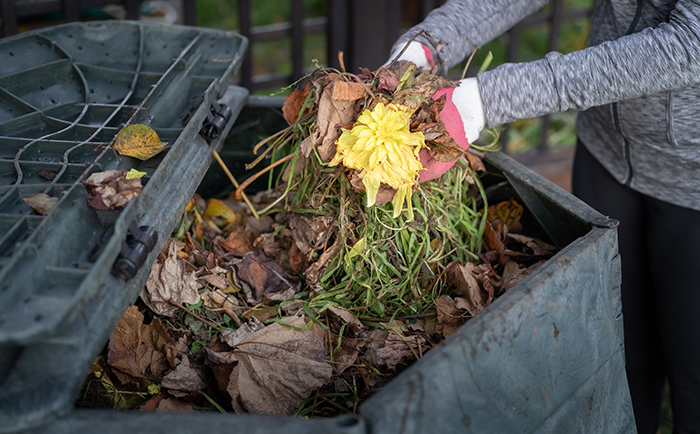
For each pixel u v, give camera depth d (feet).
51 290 3.03
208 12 12.80
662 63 3.59
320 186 4.00
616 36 4.25
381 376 3.84
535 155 9.02
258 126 5.00
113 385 3.80
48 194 3.42
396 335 3.90
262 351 3.79
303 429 2.86
